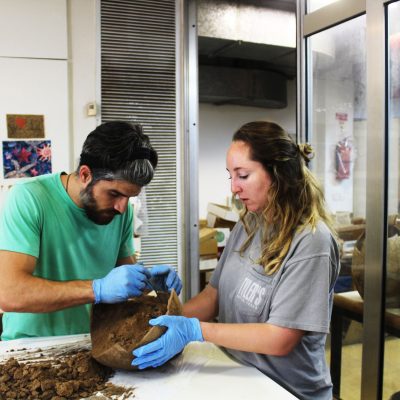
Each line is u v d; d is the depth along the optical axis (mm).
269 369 1226
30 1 2535
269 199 1232
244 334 1159
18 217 1302
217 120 5438
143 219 2797
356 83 2311
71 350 1305
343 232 2369
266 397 1062
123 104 2754
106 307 1294
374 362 1882
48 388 1083
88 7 2646
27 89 2570
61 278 1432
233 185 1262
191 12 2850
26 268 1267
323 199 1299
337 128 2414
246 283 1299
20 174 2598
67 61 2629
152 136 2811
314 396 1267
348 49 2277
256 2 3473
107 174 1218
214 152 5457
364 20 2102
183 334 1152
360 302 2104
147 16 2752
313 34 2314
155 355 1116
